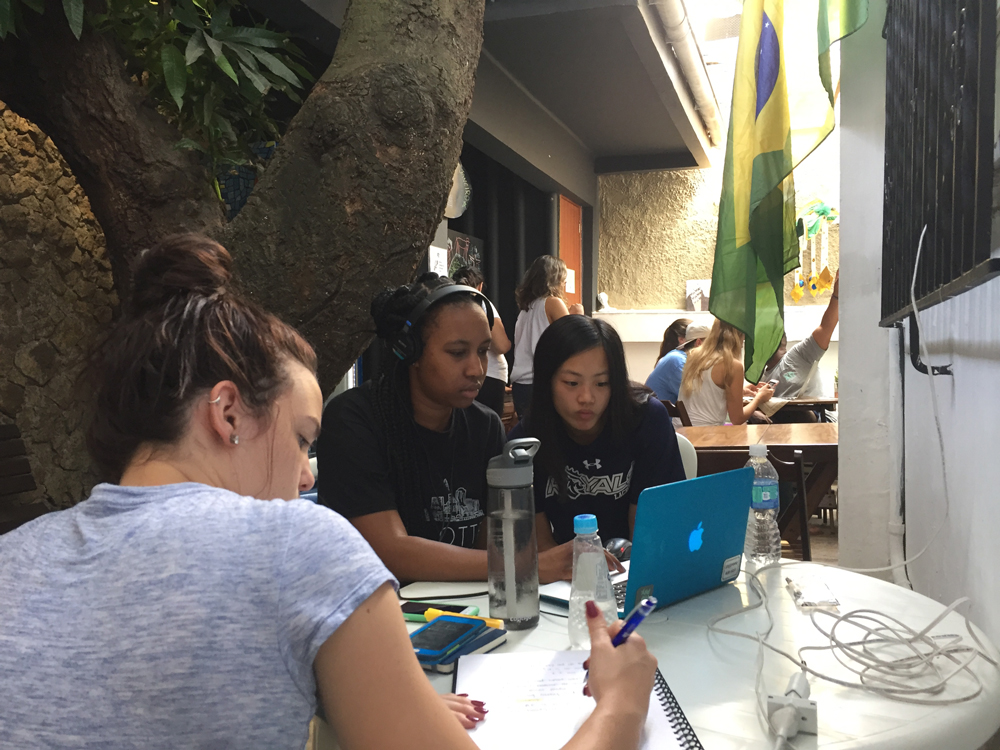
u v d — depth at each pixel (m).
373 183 2.04
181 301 0.63
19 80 2.05
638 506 1.07
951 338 1.66
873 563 2.47
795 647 1.02
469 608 1.20
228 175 2.94
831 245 7.38
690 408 3.91
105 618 0.52
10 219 2.44
